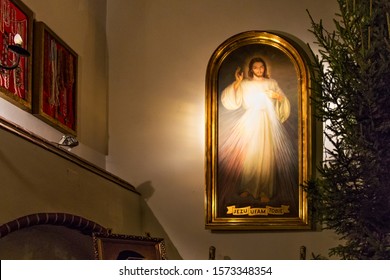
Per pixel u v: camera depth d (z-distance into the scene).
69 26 10.02
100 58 11.66
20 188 6.52
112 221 9.73
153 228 11.45
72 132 9.76
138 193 11.43
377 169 8.20
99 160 11.32
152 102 11.84
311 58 11.50
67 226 7.90
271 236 11.12
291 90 11.45
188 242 11.33
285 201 11.13
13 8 7.86
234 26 11.86
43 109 8.56
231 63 11.70
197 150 11.59
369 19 8.41
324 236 10.93
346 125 8.51
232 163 11.41
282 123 11.38
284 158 11.27
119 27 12.10
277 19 11.79
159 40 11.99
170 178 11.56
